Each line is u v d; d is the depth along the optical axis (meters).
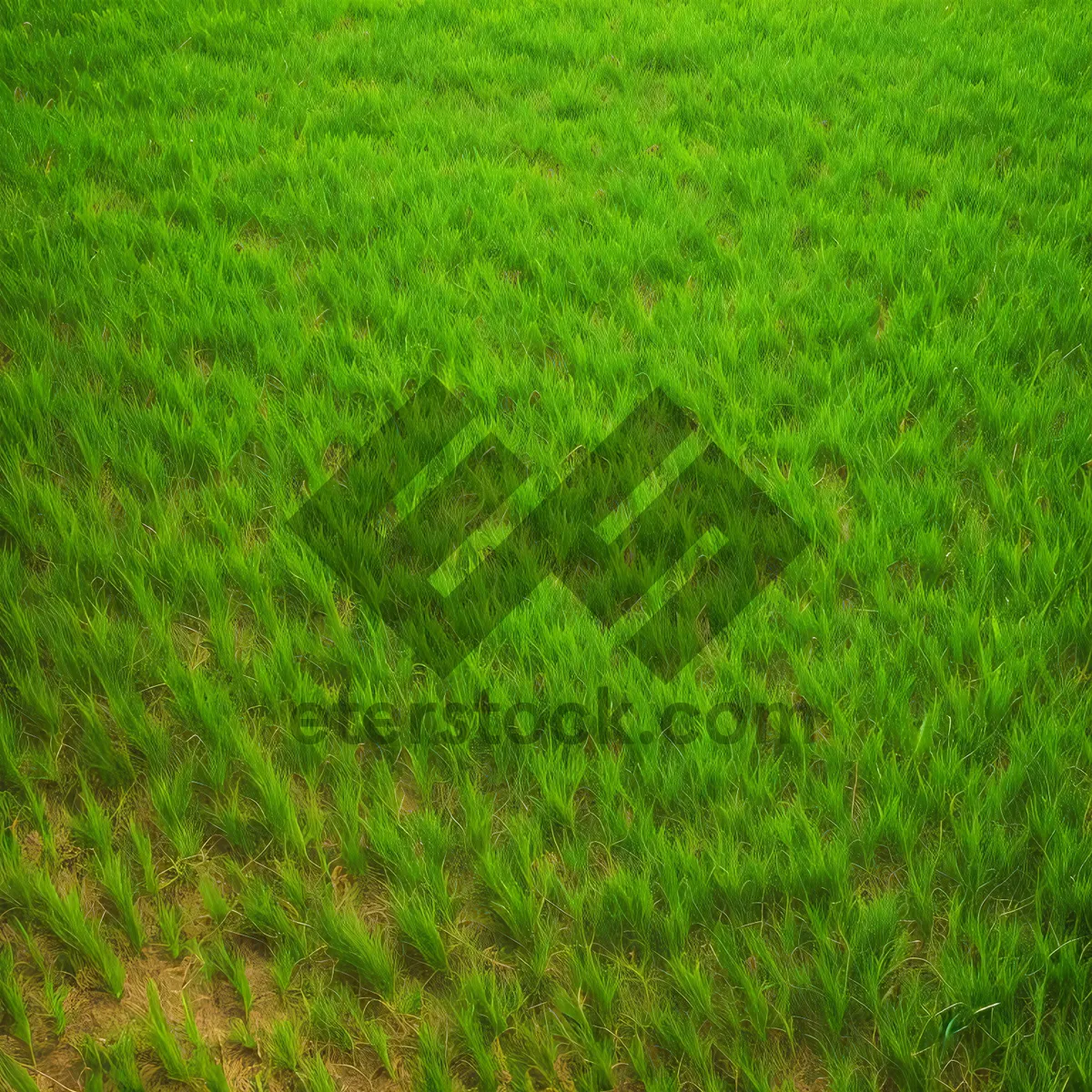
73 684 2.53
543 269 4.14
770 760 2.37
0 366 3.47
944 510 3.02
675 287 4.07
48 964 2.08
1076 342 3.66
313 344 3.72
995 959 1.99
